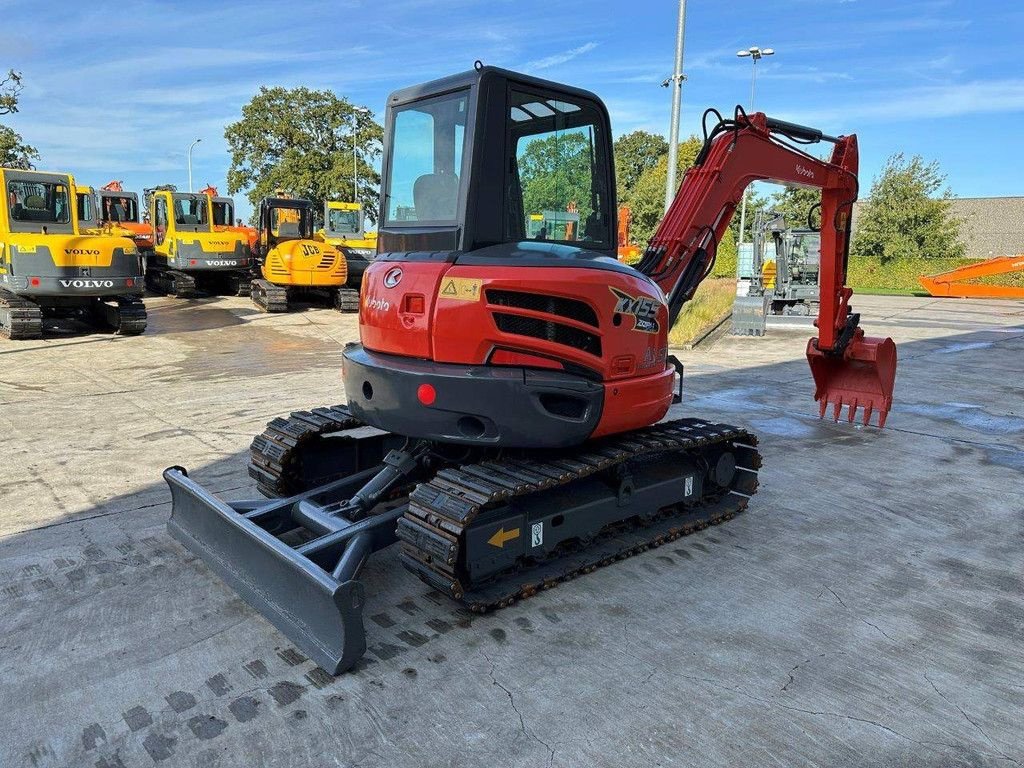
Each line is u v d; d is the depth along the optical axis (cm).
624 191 4906
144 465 622
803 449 709
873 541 495
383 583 428
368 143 4644
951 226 3784
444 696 320
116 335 1376
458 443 389
